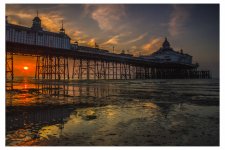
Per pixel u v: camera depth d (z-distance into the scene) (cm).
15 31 5478
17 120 680
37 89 2353
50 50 6219
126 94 1694
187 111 838
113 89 2378
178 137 479
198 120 661
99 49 8644
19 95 1611
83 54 7138
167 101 1189
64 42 6738
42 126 602
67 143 445
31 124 627
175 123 618
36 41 5931
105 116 739
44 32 6203
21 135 510
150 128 559
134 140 459
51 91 2058
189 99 1291
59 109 915
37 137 493
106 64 8981
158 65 11038
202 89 2334
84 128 568
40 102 1170
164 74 12106
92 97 1448
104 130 544
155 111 841
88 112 830
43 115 775
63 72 7412
